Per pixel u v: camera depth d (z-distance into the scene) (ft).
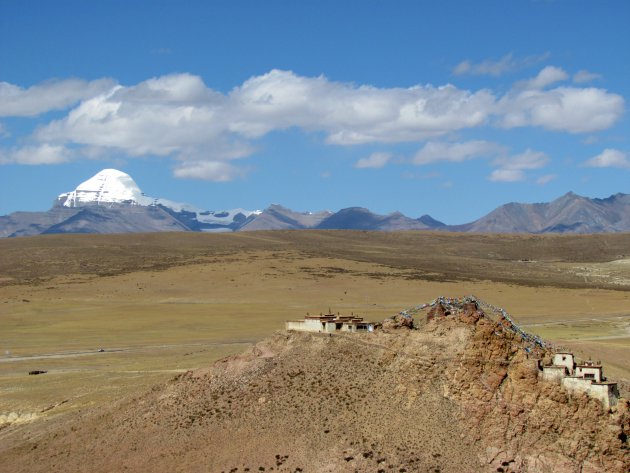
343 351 314.35
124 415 331.16
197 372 338.13
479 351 281.13
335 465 269.44
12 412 407.03
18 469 313.94
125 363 534.78
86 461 305.94
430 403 280.92
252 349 338.54
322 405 294.25
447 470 260.83
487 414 271.08
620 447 256.52
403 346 299.99
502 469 259.39
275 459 278.46
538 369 273.95
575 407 264.11
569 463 257.34
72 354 593.01
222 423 302.25
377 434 277.03
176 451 295.07
